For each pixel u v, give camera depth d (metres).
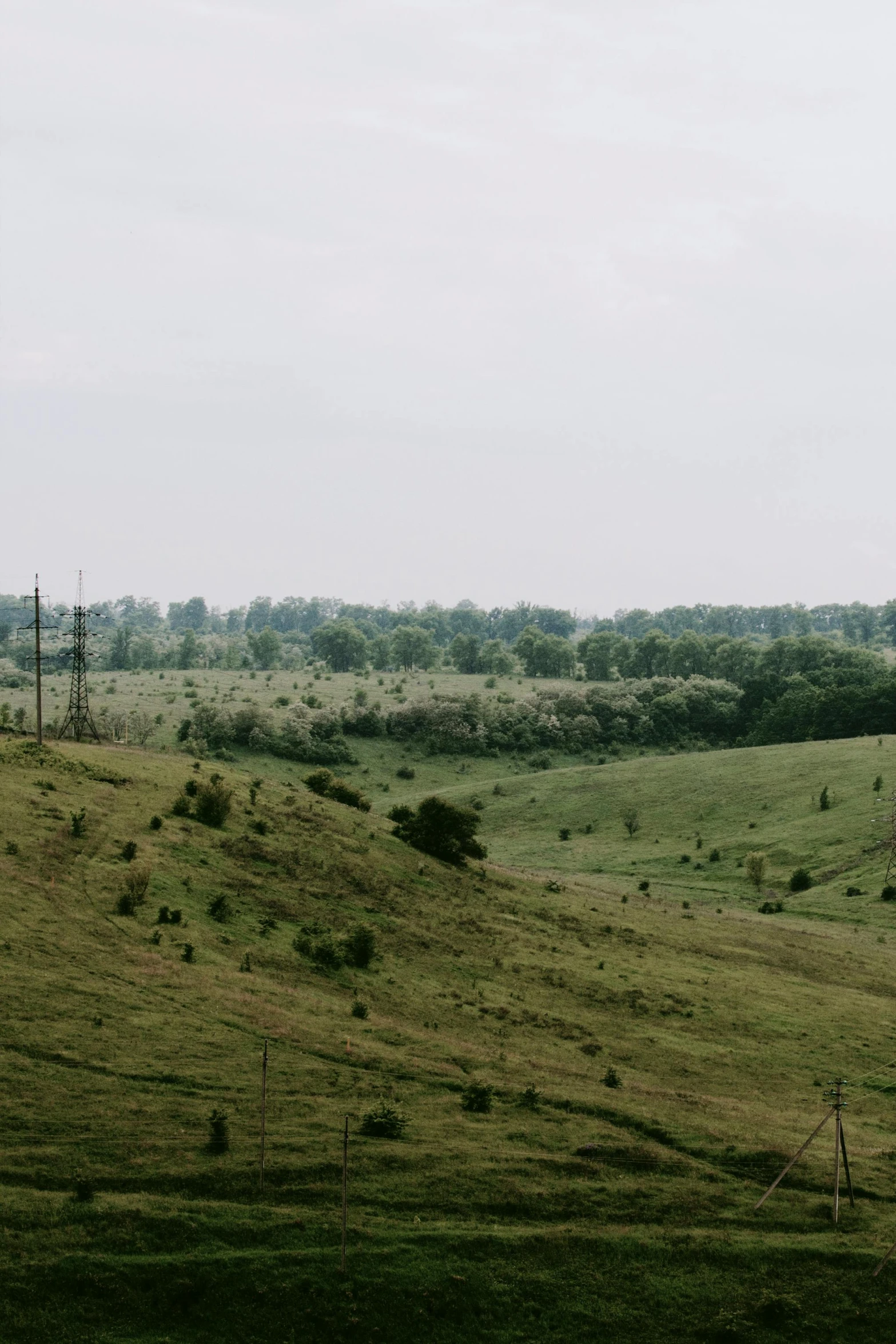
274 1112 39.28
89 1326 27.97
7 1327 27.33
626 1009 64.06
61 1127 35.31
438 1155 38.41
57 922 53.09
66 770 82.81
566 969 70.38
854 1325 32.75
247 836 79.69
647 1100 48.16
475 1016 57.31
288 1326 29.39
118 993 46.56
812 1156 43.72
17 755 83.19
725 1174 41.38
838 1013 69.44
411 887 82.12
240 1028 46.31
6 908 52.94
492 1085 46.25
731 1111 48.72
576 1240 34.94
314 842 84.69
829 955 87.25
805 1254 36.00
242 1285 30.22
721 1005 67.88
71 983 46.38
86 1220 31.12
